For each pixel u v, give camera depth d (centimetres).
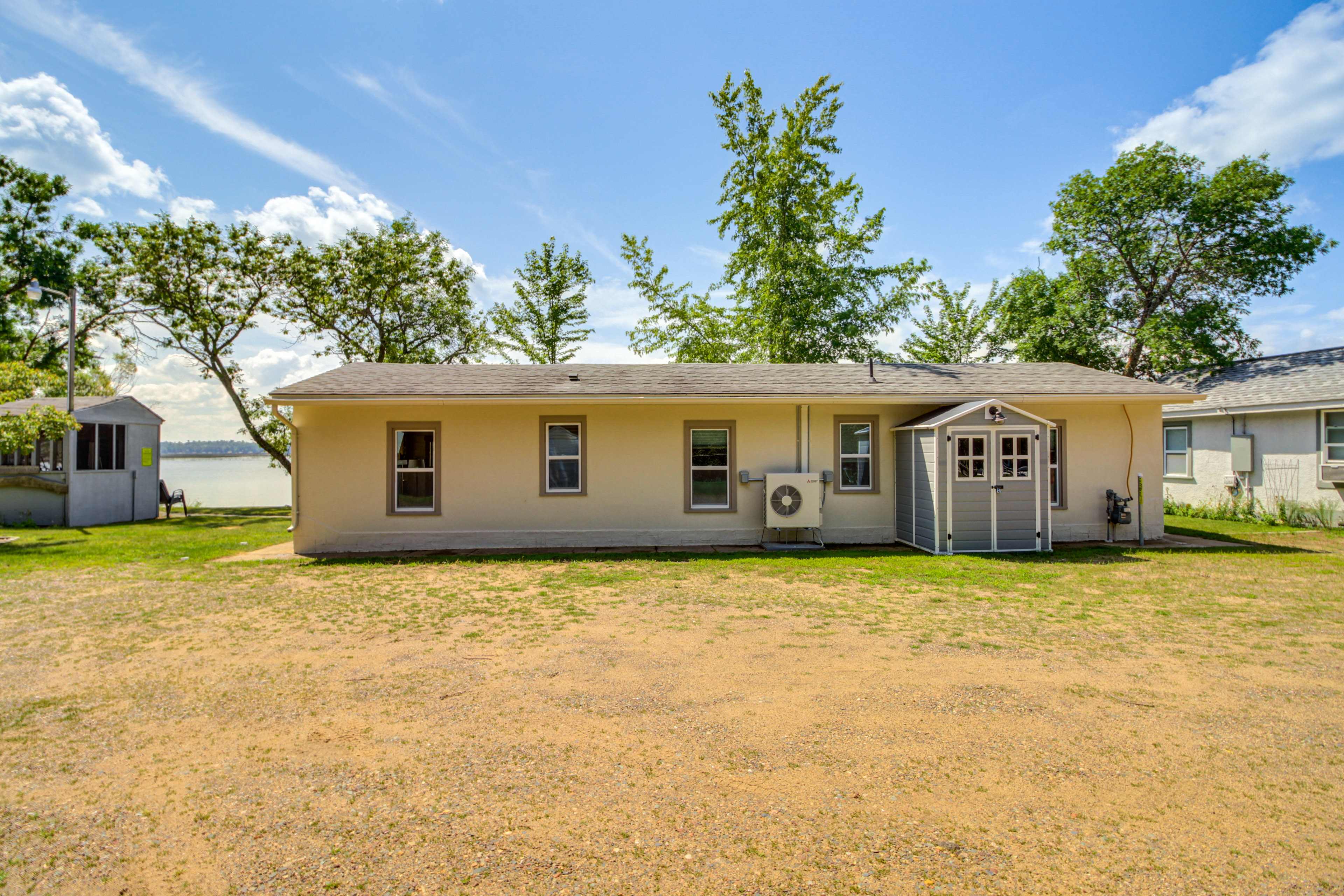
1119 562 1035
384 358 2605
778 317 2600
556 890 264
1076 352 2477
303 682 504
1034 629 645
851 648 587
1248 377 1850
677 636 628
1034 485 1143
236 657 563
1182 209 2173
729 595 807
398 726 425
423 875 274
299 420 1199
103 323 2489
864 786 346
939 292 3303
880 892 263
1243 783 350
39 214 2455
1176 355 2178
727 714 441
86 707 454
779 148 2519
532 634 635
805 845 295
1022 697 468
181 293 2333
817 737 405
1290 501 1543
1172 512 1825
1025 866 280
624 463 1246
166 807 327
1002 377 1369
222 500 2989
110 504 1914
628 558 1108
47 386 1877
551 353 3153
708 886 267
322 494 1198
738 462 1260
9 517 1798
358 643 607
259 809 326
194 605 760
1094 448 1270
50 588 854
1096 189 2295
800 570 973
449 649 588
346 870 277
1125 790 343
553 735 410
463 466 1224
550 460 1245
